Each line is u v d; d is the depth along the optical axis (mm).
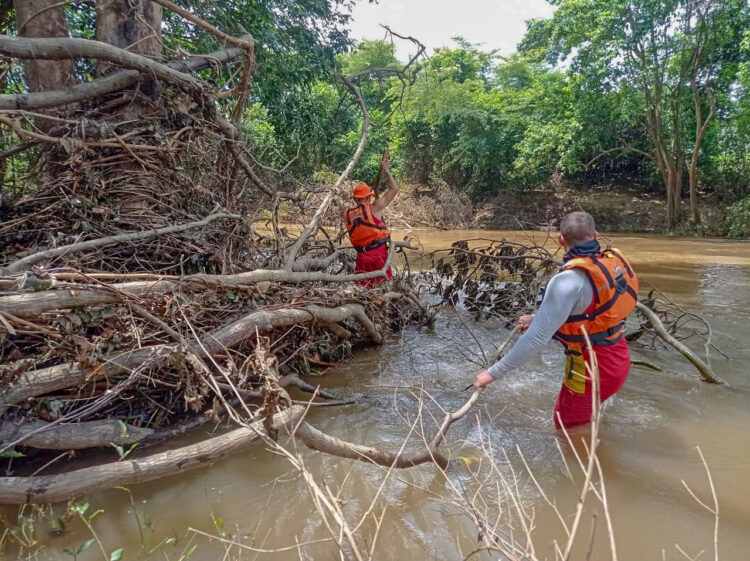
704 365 3785
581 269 2648
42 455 2678
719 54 17719
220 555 1966
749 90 16734
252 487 2469
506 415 3262
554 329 2568
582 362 2791
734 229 17125
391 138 25797
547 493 2395
